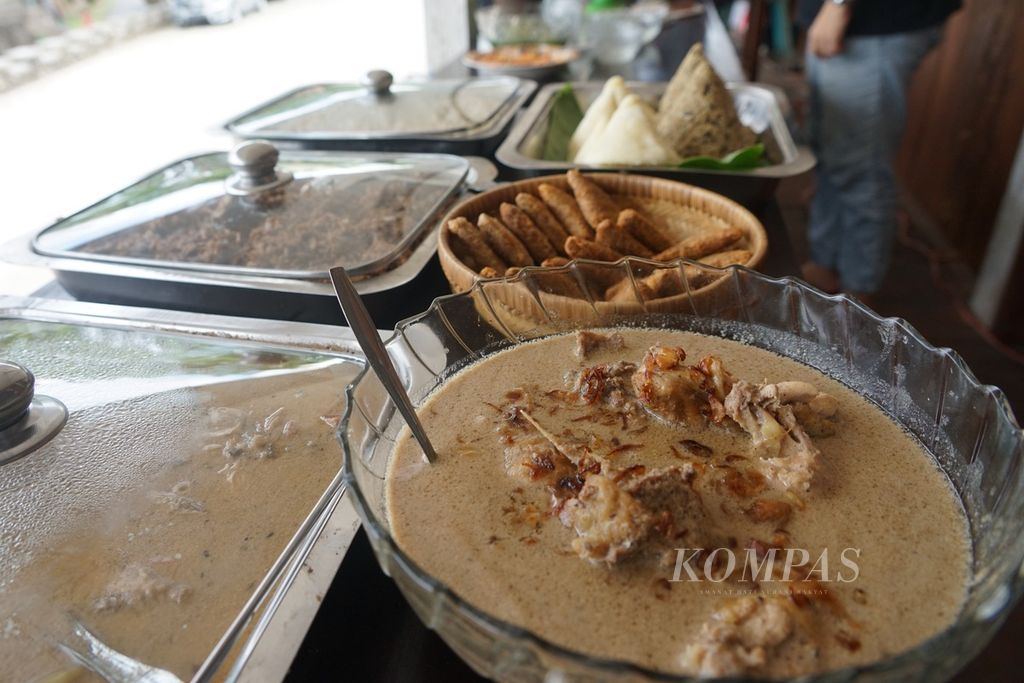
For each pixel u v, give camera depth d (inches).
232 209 48.5
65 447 31.0
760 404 27.6
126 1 119.3
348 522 26.7
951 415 27.0
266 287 40.7
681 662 20.0
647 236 44.9
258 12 138.2
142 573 25.3
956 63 118.0
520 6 115.6
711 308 35.1
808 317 33.3
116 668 22.4
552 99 74.5
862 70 84.8
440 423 29.9
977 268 106.6
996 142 102.2
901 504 25.1
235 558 25.9
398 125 65.0
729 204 45.2
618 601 21.8
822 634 20.7
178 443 31.2
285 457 30.4
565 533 24.1
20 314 40.2
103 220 48.3
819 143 94.4
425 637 25.8
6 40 102.7
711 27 129.9
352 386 26.4
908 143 140.7
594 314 35.2
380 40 127.7
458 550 23.7
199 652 22.8
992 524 22.5
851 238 96.9
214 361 36.3
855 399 30.5
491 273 37.5
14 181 78.4
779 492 25.4
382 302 41.4
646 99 77.5
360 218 47.5
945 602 21.7
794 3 191.2
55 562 25.9
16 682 22.1
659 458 27.0
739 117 73.5
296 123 65.9
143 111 97.1
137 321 39.3
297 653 23.4
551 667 16.9
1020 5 96.4
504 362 33.8
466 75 92.3
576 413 30.0
